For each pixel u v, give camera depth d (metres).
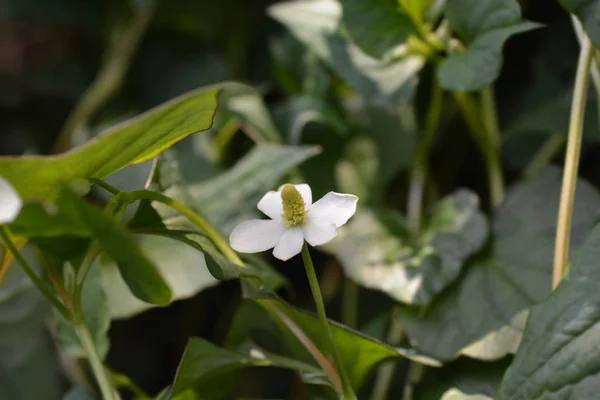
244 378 0.60
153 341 0.70
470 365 0.46
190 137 0.56
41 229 0.40
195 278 0.48
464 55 0.46
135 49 0.73
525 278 0.47
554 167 0.49
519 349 0.42
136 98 0.74
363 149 0.56
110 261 0.49
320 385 0.45
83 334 0.43
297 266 0.64
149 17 0.67
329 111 0.56
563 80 0.58
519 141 0.59
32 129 0.81
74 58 0.80
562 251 0.45
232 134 0.57
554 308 0.42
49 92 0.78
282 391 0.61
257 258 0.48
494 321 0.46
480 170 0.62
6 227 0.40
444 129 0.59
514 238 0.49
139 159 0.42
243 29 0.72
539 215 0.49
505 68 0.61
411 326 0.47
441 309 0.47
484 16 0.46
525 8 0.59
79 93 0.78
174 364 0.69
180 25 0.72
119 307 0.49
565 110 0.54
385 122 0.56
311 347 0.44
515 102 0.60
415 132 0.55
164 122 0.40
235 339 0.49
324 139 0.56
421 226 0.55
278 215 0.42
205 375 0.45
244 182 0.51
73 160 0.40
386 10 0.49
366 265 0.49
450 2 0.46
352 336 0.44
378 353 0.44
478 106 0.53
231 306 0.66
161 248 0.49
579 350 0.41
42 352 0.56
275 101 0.70
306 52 0.58
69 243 0.41
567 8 0.42
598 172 0.57
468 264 0.48
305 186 0.42
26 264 0.42
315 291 0.42
